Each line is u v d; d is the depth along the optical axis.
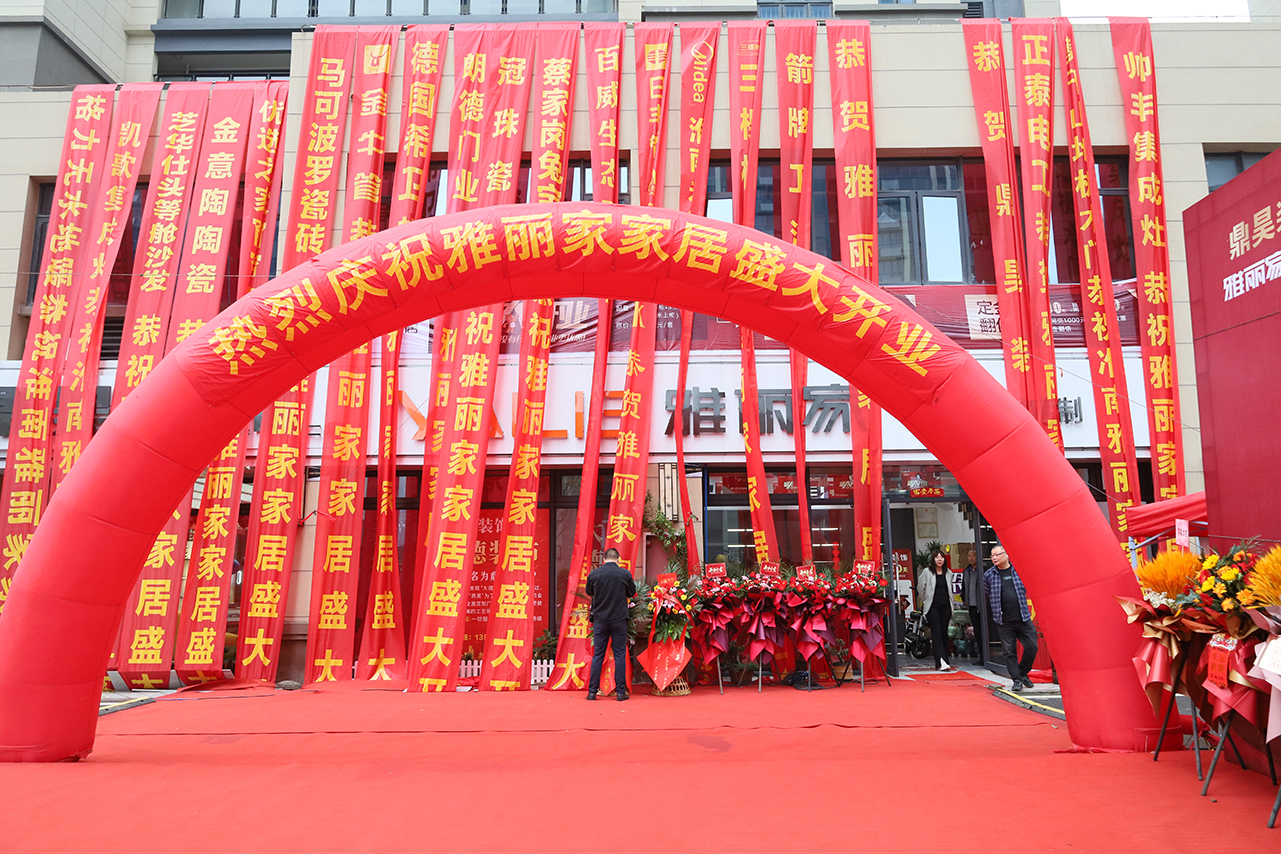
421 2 15.18
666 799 3.64
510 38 9.48
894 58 9.59
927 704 6.66
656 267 5.29
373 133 9.30
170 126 9.45
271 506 8.49
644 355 8.77
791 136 9.26
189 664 8.05
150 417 4.89
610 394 8.91
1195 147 9.39
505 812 3.47
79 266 9.14
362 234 9.09
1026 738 5.23
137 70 14.78
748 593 7.88
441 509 8.30
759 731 5.55
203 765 4.51
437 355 8.77
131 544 4.89
